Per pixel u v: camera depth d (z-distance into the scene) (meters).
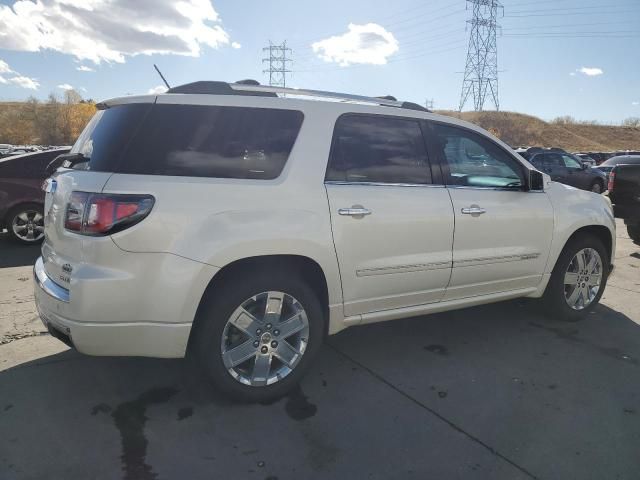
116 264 2.80
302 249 3.16
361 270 3.44
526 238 4.28
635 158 20.88
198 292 2.90
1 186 7.83
